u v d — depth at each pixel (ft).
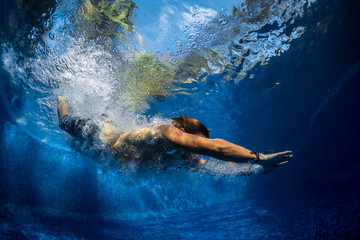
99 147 8.09
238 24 15.96
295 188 33.14
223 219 16.39
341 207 12.88
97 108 16.20
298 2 16.15
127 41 14.44
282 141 50.01
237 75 21.81
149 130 6.92
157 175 8.12
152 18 13.83
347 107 31.55
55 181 17.19
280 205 19.31
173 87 19.90
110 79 16.22
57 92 16.19
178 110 24.08
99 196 21.09
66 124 8.79
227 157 5.73
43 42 13.01
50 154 17.81
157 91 19.30
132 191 23.98
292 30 18.48
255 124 36.65
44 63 14.16
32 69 14.39
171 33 14.92
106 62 15.14
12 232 7.47
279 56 21.26
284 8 16.22
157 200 26.40
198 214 21.67
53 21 12.08
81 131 8.20
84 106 15.72
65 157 18.83
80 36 13.19
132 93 18.10
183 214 22.80
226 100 26.00
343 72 28.45
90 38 13.48
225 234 11.12
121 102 18.16
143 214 23.56
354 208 12.01
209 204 33.63
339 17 18.94
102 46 14.15
